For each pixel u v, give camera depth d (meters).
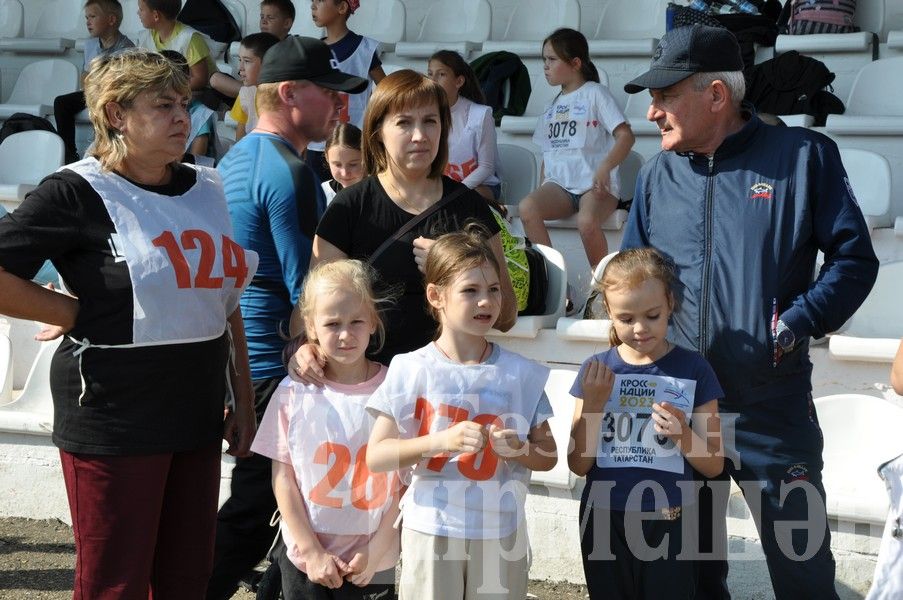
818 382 4.43
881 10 7.05
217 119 7.68
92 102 2.82
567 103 5.92
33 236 2.72
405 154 3.17
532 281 4.79
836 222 3.03
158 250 2.83
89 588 2.88
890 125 5.93
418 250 3.18
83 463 2.86
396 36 8.70
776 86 6.44
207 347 2.96
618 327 3.10
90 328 2.81
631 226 3.35
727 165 3.12
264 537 3.58
